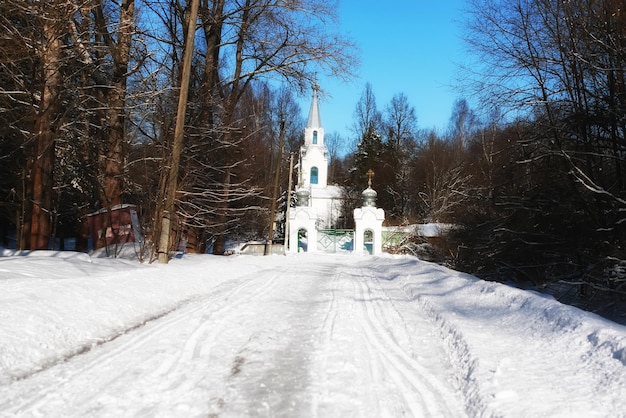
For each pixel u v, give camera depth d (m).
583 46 15.85
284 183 59.34
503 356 5.66
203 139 19.67
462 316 8.18
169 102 17.66
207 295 10.39
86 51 15.95
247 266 17.58
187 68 14.89
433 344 6.61
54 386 4.56
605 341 5.41
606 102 15.73
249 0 23.59
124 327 7.08
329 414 4.12
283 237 46.06
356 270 19.80
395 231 42.91
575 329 6.14
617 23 14.38
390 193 61.97
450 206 38.91
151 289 9.60
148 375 4.89
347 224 62.41
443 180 52.50
